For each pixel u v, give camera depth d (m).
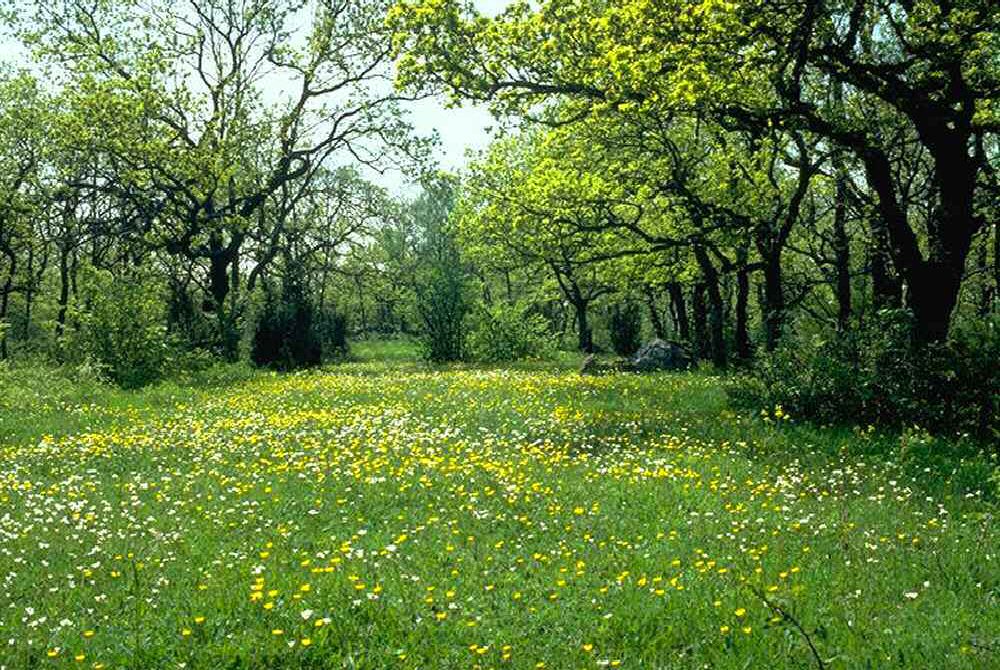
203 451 14.58
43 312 62.00
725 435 15.02
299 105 42.28
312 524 10.08
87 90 37.06
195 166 38.34
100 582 8.16
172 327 36.84
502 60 18.95
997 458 12.65
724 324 42.41
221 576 8.14
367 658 6.22
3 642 6.69
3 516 10.64
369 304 82.56
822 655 6.16
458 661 6.27
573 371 32.94
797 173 29.52
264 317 39.88
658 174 26.33
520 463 12.92
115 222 39.81
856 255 28.52
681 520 9.80
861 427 15.52
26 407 21.33
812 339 17.28
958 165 17.45
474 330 44.59
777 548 8.73
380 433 15.46
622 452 13.63
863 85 16.22
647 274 35.12
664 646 6.44
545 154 28.69
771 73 15.66
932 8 15.76
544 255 30.39
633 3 15.17
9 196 43.59
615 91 17.70
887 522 9.68
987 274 31.59
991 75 17.11
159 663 6.27
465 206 33.28
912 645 6.25
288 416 18.58
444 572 8.18
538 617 6.96
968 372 15.02
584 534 9.40
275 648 6.38
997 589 7.48
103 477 12.98
